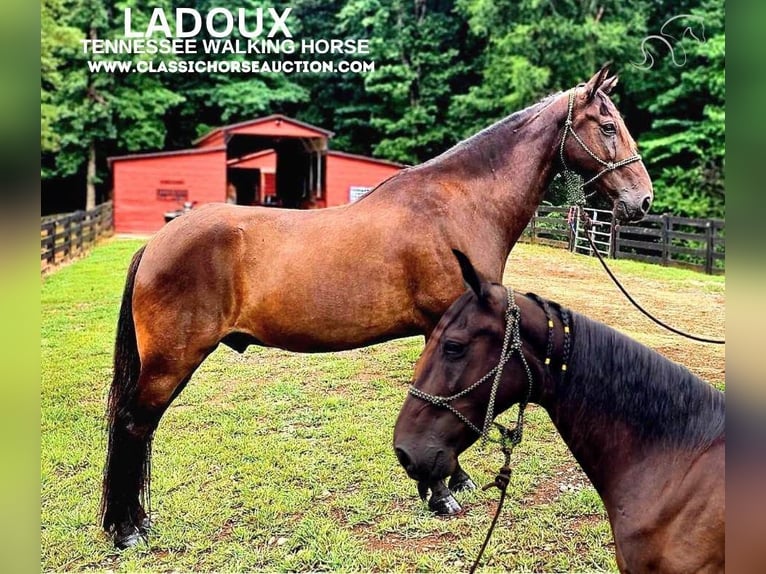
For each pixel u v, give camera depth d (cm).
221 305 328
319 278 320
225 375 577
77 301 841
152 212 1577
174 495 361
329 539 313
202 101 2356
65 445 431
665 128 1742
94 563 304
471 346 178
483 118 2012
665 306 777
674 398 174
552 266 1016
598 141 344
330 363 608
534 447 415
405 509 343
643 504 169
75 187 2298
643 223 1395
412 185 337
